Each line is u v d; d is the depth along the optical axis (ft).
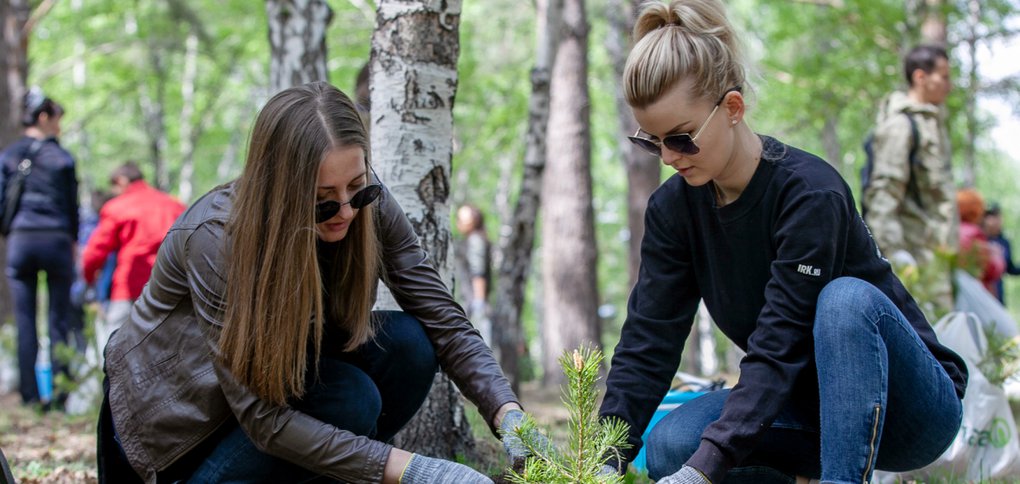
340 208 7.42
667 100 7.40
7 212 21.88
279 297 7.33
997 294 26.12
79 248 33.40
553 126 36.19
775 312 7.68
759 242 8.02
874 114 41.34
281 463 8.01
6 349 27.32
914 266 15.51
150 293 8.02
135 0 49.75
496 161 70.23
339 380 8.18
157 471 7.97
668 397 11.87
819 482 8.12
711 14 7.66
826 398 7.44
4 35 36.35
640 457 11.78
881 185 16.81
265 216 7.34
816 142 61.87
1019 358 12.56
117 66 56.75
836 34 41.16
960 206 24.99
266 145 7.30
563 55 35.27
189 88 63.26
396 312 8.91
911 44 30.91
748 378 7.66
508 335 21.91
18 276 22.12
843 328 7.36
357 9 43.16
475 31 42.11
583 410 7.06
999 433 12.14
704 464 7.49
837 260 7.78
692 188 8.36
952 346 12.57
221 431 8.16
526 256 21.94
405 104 11.37
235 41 51.49
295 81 17.71
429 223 11.48
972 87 37.29
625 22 38.50
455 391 12.12
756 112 7.96
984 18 38.83
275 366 7.39
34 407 21.34
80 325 22.72
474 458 12.12
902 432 7.97
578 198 36.11
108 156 66.23
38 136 22.39
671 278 8.66
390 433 9.08
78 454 15.10
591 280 36.42
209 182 80.74
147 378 7.90
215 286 7.52
